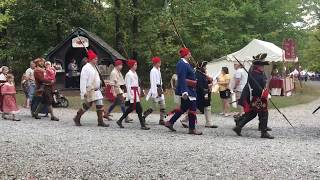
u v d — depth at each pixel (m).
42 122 13.48
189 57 11.68
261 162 7.69
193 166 7.38
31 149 8.73
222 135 11.30
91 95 12.62
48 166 7.37
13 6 33.59
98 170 7.12
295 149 9.05
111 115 14.82
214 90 26.42
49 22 34.03
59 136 10.41
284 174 6.91
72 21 35.16
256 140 10.38
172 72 34.25
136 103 12.30
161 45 34.62
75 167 7.30
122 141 9.82
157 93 13.05
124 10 35.75
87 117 15.26
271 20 40.81
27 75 17.94
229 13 38.72
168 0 36.72
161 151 8.61
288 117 15.93
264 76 11.01
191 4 36.72
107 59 24.91
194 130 11.37
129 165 7.43
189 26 36.62
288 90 28.09
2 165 7.43
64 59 25.55
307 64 44.78
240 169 7.20
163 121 13.31
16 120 13.87
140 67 36.88
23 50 34.34
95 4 36.44
